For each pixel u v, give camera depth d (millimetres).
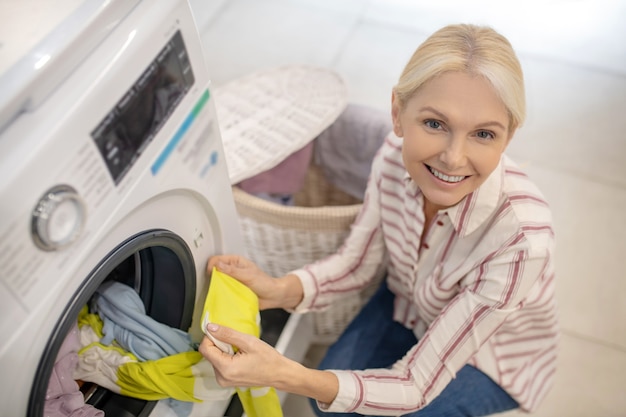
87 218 723
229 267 1094
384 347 1322
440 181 950
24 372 707
